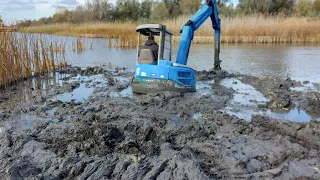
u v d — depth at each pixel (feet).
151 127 19.58
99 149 16.51
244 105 26.58
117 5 190.49
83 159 15.46
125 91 31.81
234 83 36.14
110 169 14.53
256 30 91.30
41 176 13.64
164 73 28.32
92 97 29.09
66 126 20.12
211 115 22.61
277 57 58.34
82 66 50.75
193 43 88.43
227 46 81.00
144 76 29.01
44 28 131.75
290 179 13.65
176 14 166.50
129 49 76.84
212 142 17.71
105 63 53.57
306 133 18.97
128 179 13.70
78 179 13.83
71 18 193.26
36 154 16.17
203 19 34.94
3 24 36.99
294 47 77.00
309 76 40.06
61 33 123.65
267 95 29.99
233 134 18.99
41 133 19.33
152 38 30.48
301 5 156.87
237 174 14.30
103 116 22.25
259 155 15.93
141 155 15.78
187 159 15.05
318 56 59.00
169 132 19.33
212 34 92.22
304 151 16.17
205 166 15.07
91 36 115.96
